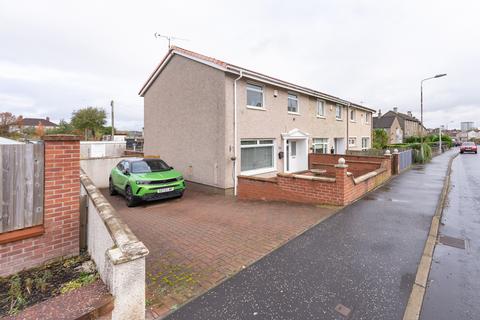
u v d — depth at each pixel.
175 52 12.08
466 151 34.69
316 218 6.36
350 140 20.88
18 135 31.83
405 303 2.99
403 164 15.92
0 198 3.21
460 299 3.10
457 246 4.70
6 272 3.27
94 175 12.27
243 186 9.45
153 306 2.94
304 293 3.21
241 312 2.84
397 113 57.88
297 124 14.20
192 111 11.54
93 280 3.09
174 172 9.63
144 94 14.86
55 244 3.67
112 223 2.98
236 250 4.57
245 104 10.96
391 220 6.11
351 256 4.24
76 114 36.84
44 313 2.41
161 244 4.93
